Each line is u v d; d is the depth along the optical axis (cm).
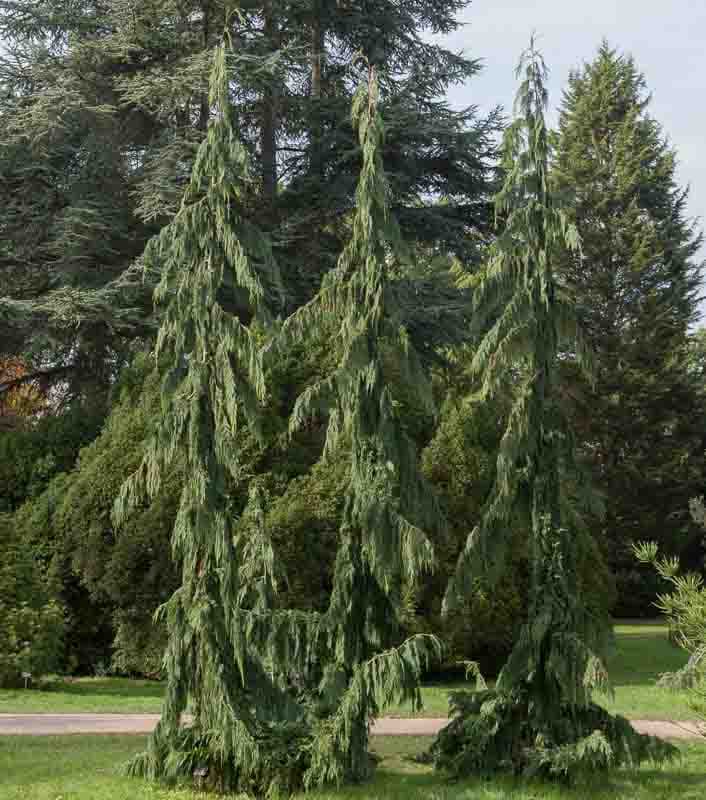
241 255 802
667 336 3141
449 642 1374
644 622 2684
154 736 802
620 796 783
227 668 773
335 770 746
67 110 1841
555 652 809
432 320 1711
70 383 2169
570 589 840
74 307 1692
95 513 1480
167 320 825
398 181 1894
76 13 2041
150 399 1520
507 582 1412
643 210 3238
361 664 781
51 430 1698
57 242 1811
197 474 789
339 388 812
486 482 1448
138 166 2047
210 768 782
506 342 852
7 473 1666
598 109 3369
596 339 3133
